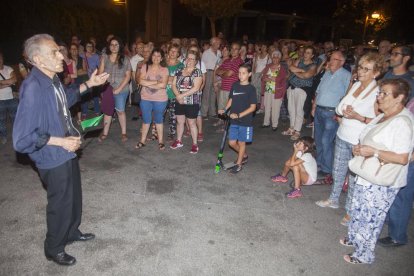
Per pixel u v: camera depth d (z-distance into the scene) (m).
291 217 4.25
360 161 3.12
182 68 5.95
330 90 4.98
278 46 11.27
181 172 5.39
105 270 3.20
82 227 3.83
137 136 6.96
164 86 5.93
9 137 6.46
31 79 2.70
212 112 8.63
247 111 5.05
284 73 7.54
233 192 4.83
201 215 4.20
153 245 3.59
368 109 3.84
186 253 3.49
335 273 3.30
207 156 6.09
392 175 2.97
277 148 6.74
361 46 8.96
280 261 3.44
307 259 3.48
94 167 5.39
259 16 30.84
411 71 3.91
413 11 19.28
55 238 3.11
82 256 3.36
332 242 3.77
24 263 3.23
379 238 3.85
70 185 3.04
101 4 15.14
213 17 18.11
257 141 7.12
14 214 4.02
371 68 3.71
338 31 27.67
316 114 5.26
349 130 4.04
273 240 3.77
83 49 8.41
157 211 4.24
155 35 19.55
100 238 3.65
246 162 5.93
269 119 8.03
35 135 2.68
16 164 5.35
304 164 4.81
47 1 11.03
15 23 9.91
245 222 4.09
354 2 23.81
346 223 4.08
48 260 3.28
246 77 5.06
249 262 3.40
